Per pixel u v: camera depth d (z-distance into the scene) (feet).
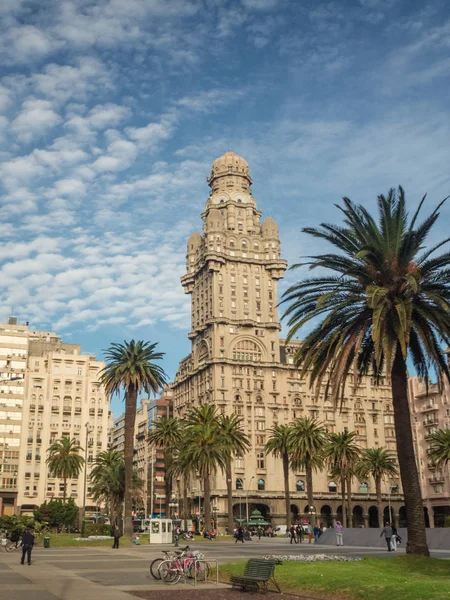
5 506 480.23
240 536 264.52
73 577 101.45
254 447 510.17
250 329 546.26
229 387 520.83
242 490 490.90
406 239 114.21
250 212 600.80
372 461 416.46
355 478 530.27
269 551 181.06
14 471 489.67
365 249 112.78
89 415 524.93
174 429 364.38
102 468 361.71
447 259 116.16
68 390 524.52
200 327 557.33
